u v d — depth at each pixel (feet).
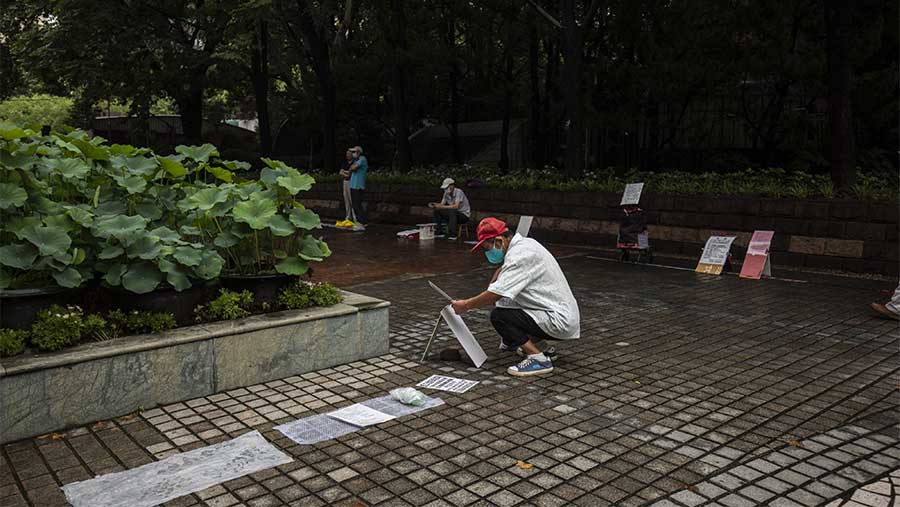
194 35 64.90
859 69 44.96
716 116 53.11
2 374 12.66
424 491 11.00
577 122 45.68
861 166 44.39
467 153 75.97
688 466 11.91
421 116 71.87
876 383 16.43
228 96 96.17
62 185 17.38
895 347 19.56
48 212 16.11
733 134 54.44
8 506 10.53
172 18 62.95
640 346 19.62
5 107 93.09
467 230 47.01
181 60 62.34
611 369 17.47
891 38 41.37
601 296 26.91
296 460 12.12
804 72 40.98
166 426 13.69
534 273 16.83
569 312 17.17
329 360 17.62
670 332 21.24
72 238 15.88
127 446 12.75
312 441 12.91
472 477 11.48
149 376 14.52
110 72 62.54
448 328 21.75
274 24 62.69
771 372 17.25
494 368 17.61
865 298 26.50
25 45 65.05
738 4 43.19
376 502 10.65
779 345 19.75
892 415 14.38
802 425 13.80
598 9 48.32
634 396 15.46
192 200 17.84
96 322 14.70
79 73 61.57
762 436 13.24
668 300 26.12
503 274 16.78
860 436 13.26
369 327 18.42
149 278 15.55
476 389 15.90
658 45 46.44
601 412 14.46
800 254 34.17
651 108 49.88
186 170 18.84
